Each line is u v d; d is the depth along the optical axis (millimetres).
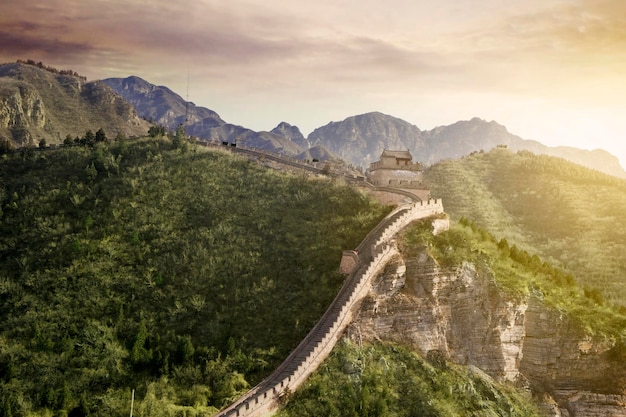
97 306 117625
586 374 117938
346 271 120062
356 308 111000
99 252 130250
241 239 132750
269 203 144875
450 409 101250
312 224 136250
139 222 138750
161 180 153125
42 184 154750
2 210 144125
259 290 118812
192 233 135250
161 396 96688
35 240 135250
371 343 108875
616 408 115062
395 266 116062
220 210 142625
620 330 121000
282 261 126250
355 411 94750
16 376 101875
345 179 160625
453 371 110125
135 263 127625
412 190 153250
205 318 114000
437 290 116250
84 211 143250
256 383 99375
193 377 101000
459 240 126125
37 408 95062
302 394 97562
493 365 115125
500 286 118875
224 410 92750
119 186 151250
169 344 107688
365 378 101312
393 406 99062
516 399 111812
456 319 116375
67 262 128250
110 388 99000
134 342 105750
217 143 187375
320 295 116000
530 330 119438
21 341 110500
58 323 114312
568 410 115438
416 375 105688
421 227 126375
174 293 119688
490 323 116688
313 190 149000
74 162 163625
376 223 133125
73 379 101250
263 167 162875
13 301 119875
